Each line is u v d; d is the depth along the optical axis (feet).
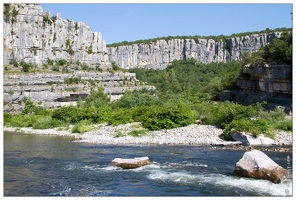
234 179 63.62
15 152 100.89
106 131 146.20
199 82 516.73
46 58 392.06
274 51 215.31
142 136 129.49
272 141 110.93
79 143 121.90
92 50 450.30
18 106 284.41
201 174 68.18
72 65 393.70
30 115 232.94
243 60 276.00
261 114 153.99
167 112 141.28
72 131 161.17
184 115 141.69
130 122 159.12
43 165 80.07
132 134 133.08
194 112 156.76
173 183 61.67
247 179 63.52
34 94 300.20
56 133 161.89
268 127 121.60
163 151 99.50
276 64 205.87
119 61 645.10
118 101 260.42
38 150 104.94
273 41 228.84
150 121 140.36
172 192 56.24
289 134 120.57
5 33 368.89
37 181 64.49
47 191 57.82
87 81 362.33
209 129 131.34
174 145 112.27
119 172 71.20
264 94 219.41
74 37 433.48
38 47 385.70
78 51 433.48
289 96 202.28
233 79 269.03
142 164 77.41
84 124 168.14
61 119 197.36
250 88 237.04
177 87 427.33
